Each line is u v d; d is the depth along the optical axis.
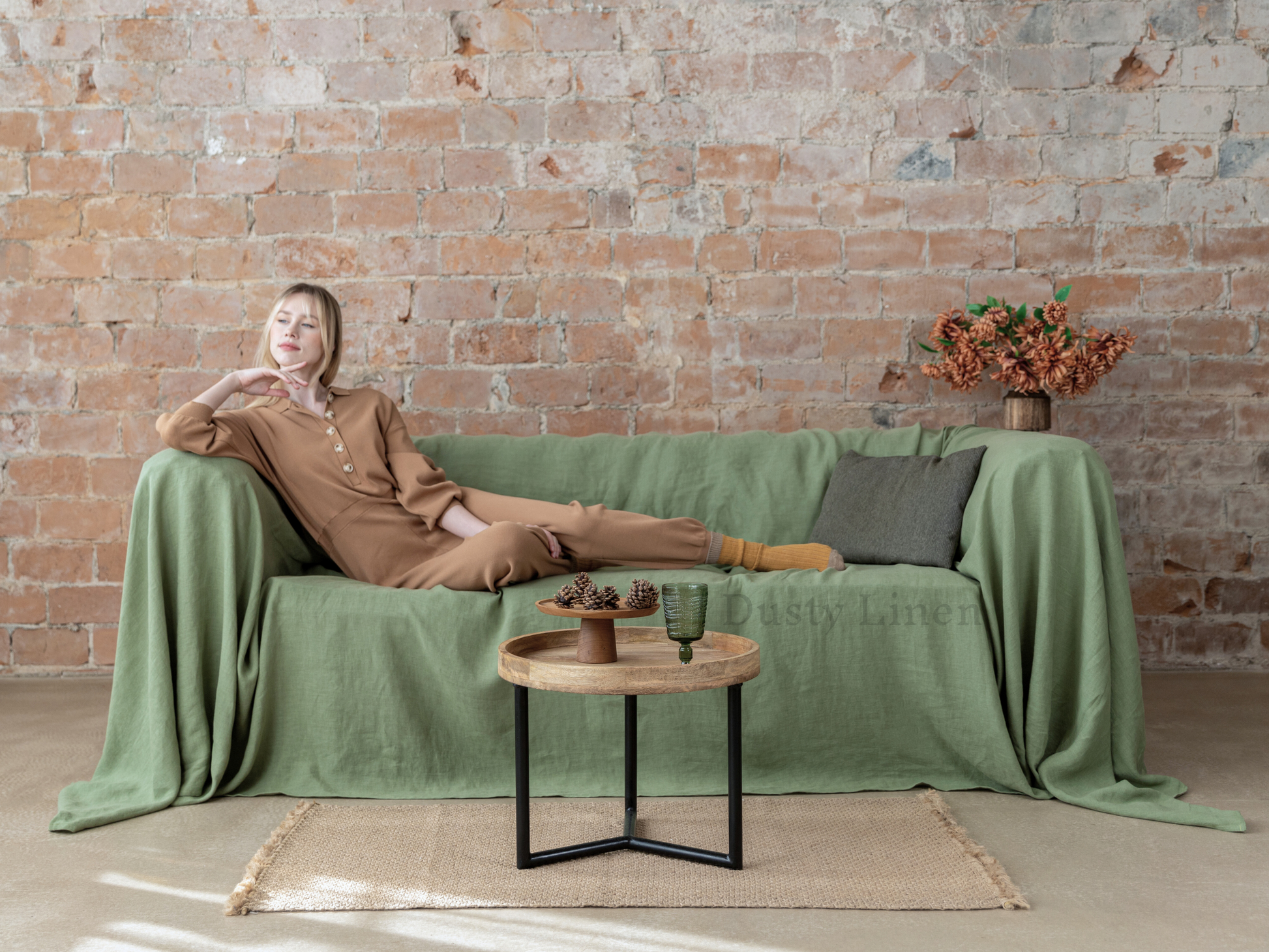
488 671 1.98
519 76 2.96
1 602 2.96
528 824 1.60
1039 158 2.95
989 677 1.98
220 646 1.99
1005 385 2.95
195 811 1.90
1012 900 1.46
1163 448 2.96
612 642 1.52
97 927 1.41
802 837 1.73
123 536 2.96
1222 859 1.64
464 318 2.98
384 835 1.75
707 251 2.97
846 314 2.97
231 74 2.95
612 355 2.99
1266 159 2.94
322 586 2.05
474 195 2.97
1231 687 2.79
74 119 2.94
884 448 2.70
